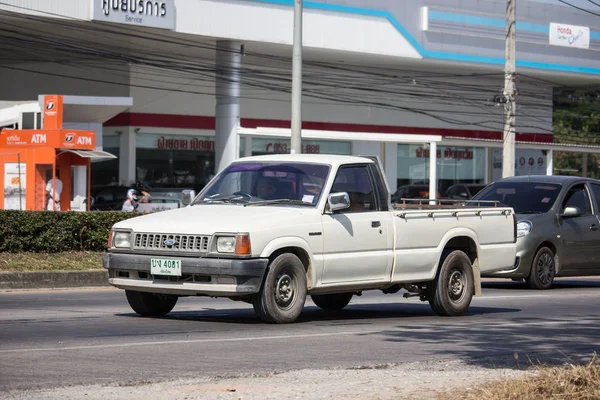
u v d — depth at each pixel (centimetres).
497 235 1600
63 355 1016
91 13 4150
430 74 6178
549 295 2012
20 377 886
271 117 5753
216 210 1329
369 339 1205
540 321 1484
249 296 1299
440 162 6444
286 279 1293
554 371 882
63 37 4603
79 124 3925
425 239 1466
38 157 3023
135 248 1284
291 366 980
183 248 1248
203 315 1438
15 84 5466
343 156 1437
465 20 5731
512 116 4050
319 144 5953
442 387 848
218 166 4919
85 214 2312
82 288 1983
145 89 5209
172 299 1409
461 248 1572
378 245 1398
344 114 6022
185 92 5356
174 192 5012
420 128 6316
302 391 823
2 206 3088
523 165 6869
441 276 1499
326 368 972
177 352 1051
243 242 1225
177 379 887
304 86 5772
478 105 6512
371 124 6144
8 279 1938
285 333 1231
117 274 1311
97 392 815
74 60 5197
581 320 1517
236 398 788
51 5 4062
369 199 1410
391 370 963
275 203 1352
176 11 4481
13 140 3083
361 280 1380
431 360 1046
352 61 5603
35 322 1316
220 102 4906
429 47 5575
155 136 5297
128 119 5166
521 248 2147
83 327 1262
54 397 793
